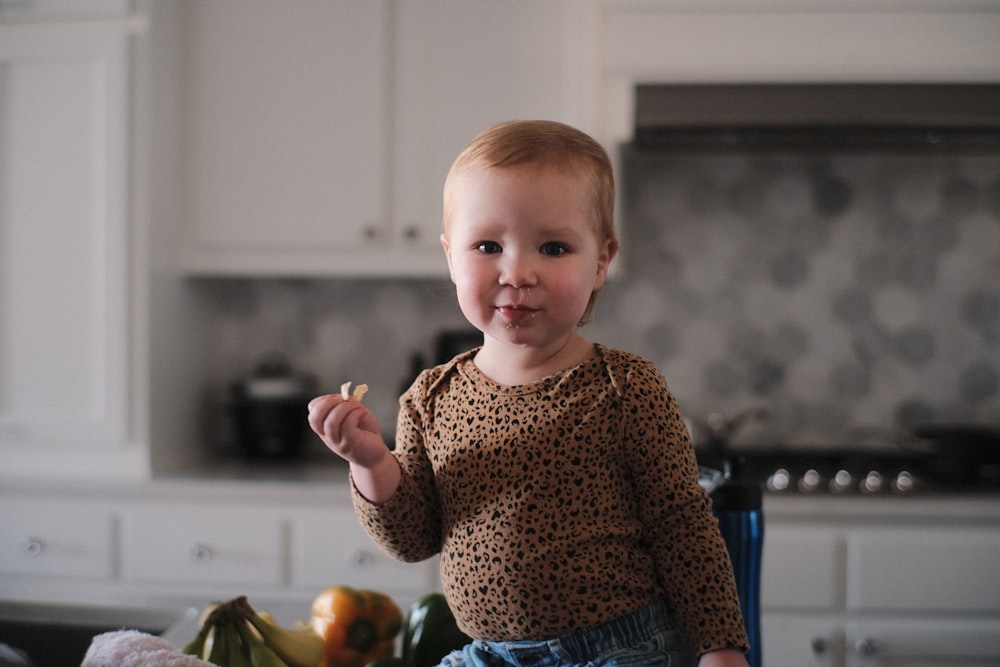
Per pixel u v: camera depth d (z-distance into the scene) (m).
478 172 0.66
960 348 2.45
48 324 2.14
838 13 2.07
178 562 2.08
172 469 2.22
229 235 2.27
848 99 2.08
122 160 2.09
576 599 0.64
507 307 0.64
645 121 2.10
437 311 2.59
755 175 2.49
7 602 0.95
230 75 2.25
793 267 2.49
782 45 2.08
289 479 2.10
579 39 2.16
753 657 0.78
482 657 0.70
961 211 2.44
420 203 2.22
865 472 2.14
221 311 2.62
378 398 2.60
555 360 0.70
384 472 0.69
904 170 2.46
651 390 0.69
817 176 2.47
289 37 2.24
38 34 2.10
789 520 1.97
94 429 2.13
